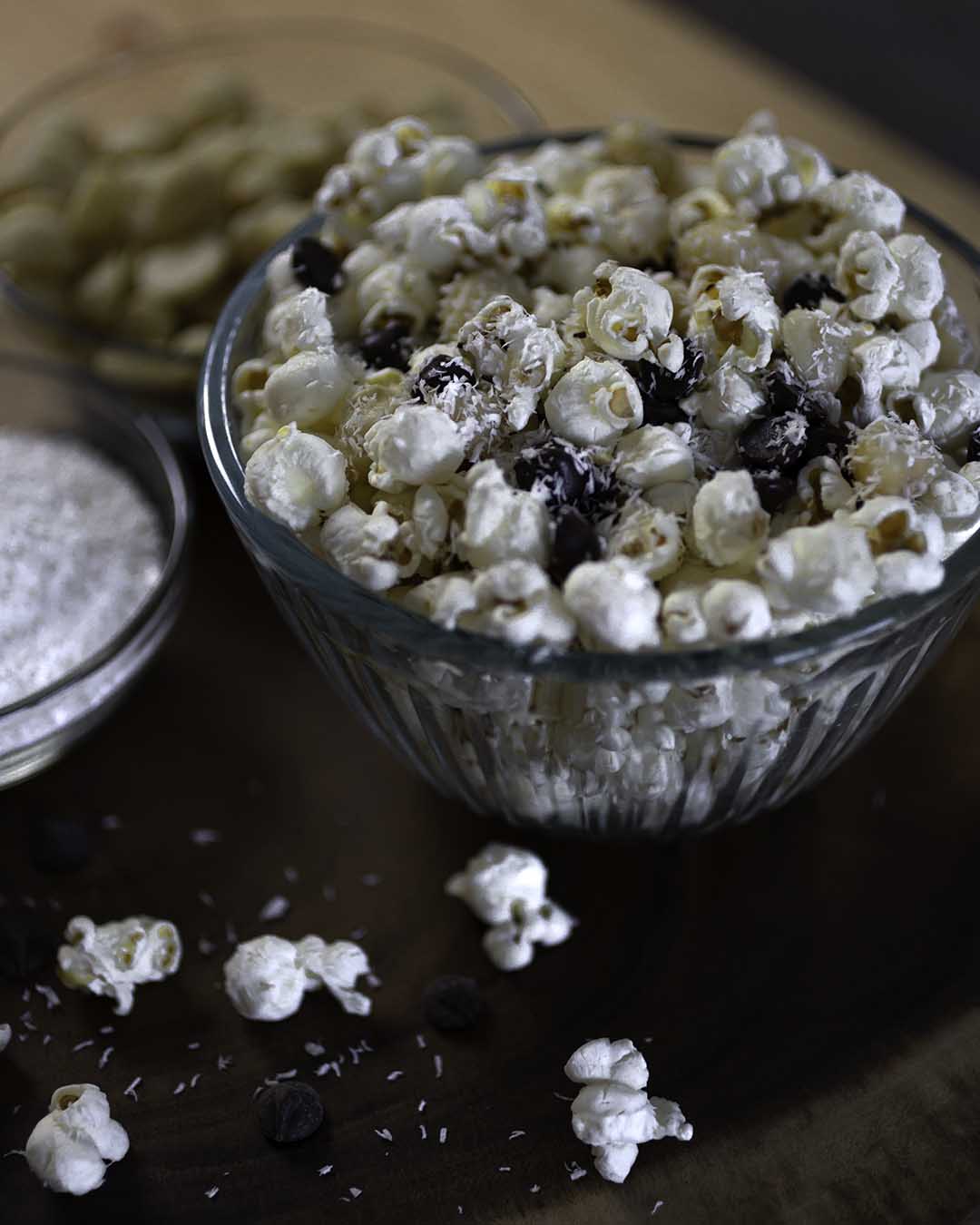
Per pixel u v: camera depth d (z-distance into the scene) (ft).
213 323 1.79
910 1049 1.41
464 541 1.27
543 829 1.49
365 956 1.47
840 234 1.42
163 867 1.54
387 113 1.96
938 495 1.29
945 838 1.52
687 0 2.72
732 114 2.01
